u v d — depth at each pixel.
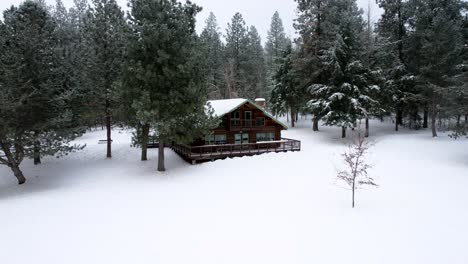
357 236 9.39
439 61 27.30
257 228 10.20
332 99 28.17
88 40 22.97
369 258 8.02
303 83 31.80
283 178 17.20
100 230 10.29
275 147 24.69
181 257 8.24
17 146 17.28
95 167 21.48
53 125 17.73
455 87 20.48
